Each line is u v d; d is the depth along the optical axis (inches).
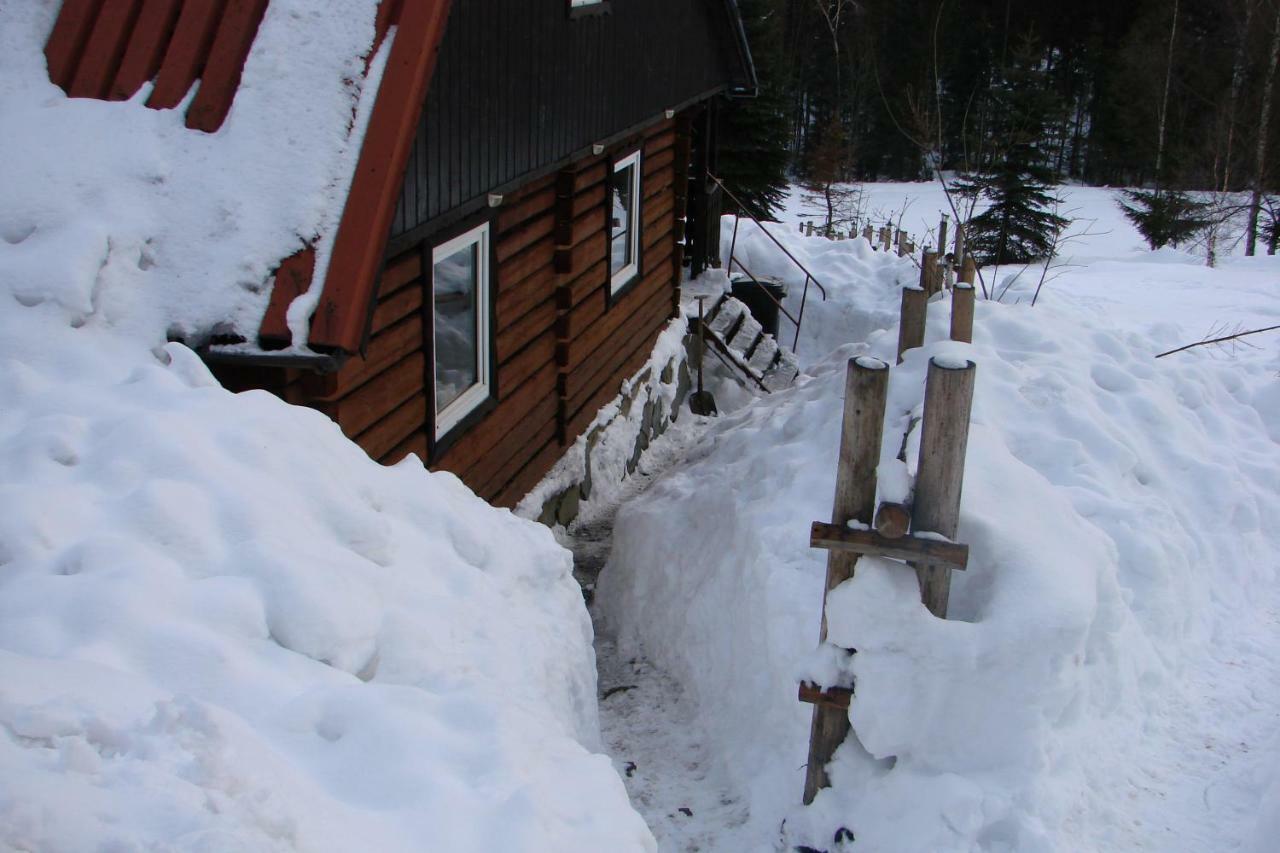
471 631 139.3
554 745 116.0
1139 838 154.6
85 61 180.2
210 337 157.2
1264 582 226.8
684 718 200.4
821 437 226.2
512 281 257.9
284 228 161.3
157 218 162.9
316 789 95.3
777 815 166.1
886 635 150.6
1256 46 1040.8
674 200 420.2
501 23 222.4
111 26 182.1
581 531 302.5
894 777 154.3
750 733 182.4
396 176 166.6
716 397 444.5
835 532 150.3
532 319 274.8
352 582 128.4
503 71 225.6
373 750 102.7
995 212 880.9
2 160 165.2
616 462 339.3
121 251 157.2
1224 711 185.2
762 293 507.5
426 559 148.0
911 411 205.6
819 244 581.9
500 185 229.9
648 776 183.3
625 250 369.7
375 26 175.6
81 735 86.5
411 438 211.3
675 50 378.0
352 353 158.1
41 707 87.0
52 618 106.5
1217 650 203.5
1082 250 1010.7
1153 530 203.0
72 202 161.2
